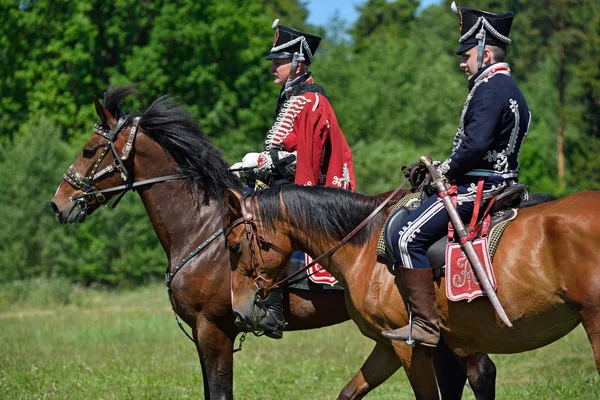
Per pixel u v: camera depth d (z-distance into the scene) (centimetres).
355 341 1748
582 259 671
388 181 4303
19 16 4116
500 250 710
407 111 5062
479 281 714
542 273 691
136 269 3438
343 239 798
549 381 1250
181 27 3919
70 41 4084
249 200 823
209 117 3928
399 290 763
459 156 727
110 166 942
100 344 1733
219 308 898
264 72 4188
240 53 4084
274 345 1700
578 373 1316
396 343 774
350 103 5281
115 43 4125
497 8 5772
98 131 948
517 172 757
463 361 878
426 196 761
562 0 5744
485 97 725
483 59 751
